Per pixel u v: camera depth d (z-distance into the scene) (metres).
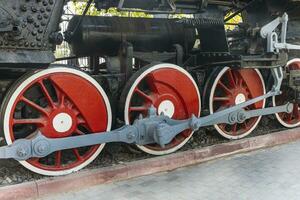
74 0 5.98
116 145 5.00
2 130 3.95
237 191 4.15
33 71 4.05
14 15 3.76
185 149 5.32
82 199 3.97
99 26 5.12
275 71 5.65
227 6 5.68
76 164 4.38
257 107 5.86
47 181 4.05
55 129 4.20
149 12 4.62
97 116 4.46
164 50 5.66
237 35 6.13
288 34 6.50
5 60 3.71
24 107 4.26
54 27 4.04
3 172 4.30
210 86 5.50
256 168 4.85
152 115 4.61
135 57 5.14
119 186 4.30
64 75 4.21
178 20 5.63
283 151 5.58
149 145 4.93
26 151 3.91
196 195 4.05
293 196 4.02
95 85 4.43
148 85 4.94
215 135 5.75
